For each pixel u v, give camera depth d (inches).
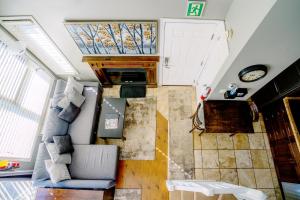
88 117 164.2
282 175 144.0
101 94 192.7
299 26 74.2
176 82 187.3
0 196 120.0
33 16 113.6
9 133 133.3
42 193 127.4
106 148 149.6
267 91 144.9
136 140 169.6
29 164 148.9
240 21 91.1
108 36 128.0
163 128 173.0
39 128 164.2
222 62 112.1
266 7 68.5
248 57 94.5
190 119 175.3
